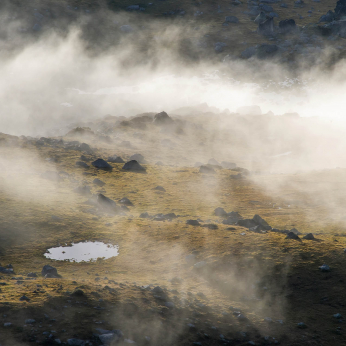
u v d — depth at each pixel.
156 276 57.44
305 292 53.12
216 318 45.31
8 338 33.25
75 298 41.31
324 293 52.75
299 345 43.12
